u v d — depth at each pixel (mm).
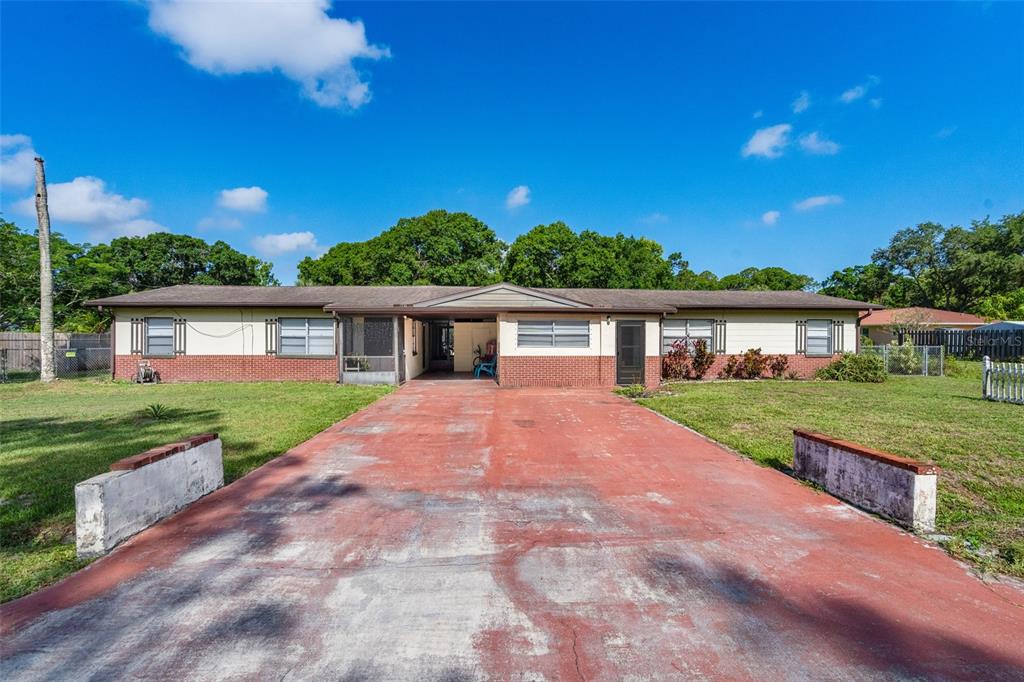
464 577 3184
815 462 5168
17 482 4961
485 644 2494
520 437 7445
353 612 2777
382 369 14594
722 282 47406
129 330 15422
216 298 15984
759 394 11836
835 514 4344
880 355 17469
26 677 2256
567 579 3170
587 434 7656
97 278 26297
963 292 34969
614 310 13953
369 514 4309
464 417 9078
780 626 2662
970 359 21203
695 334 16812
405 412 9602
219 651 2436
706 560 3449
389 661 2359
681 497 4789
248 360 15586
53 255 24125
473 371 19141
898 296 38750
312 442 7070
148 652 2434
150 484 4027
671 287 37531
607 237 35438
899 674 2277
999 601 2928
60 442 6715
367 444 6969
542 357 14023
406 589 3029
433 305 14062
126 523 3744
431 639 2533
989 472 5258
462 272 32031
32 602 2895
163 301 15273
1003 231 33844
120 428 7684
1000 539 3744
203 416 8805
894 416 8500
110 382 14852
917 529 3951
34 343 18922
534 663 2350
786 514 4344
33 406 10039
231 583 3104
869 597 2969
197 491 4664
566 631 2609
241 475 5473
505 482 5266
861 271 41594
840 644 2506
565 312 13891
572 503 4613
